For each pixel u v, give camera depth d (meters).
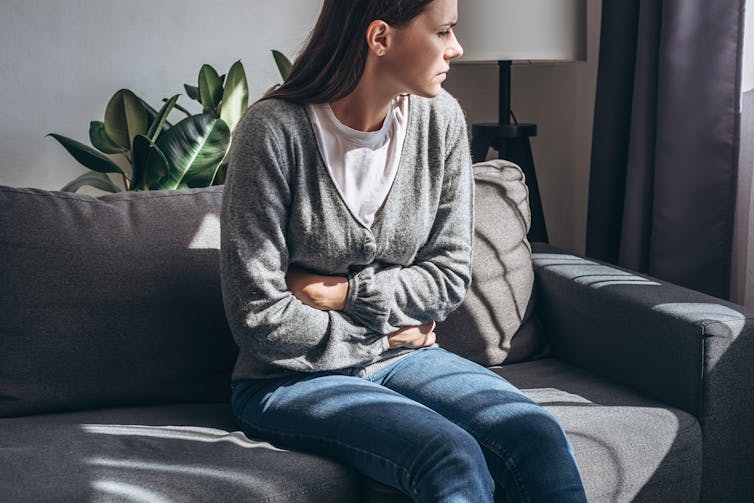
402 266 1.55
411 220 1.50
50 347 1.56
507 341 1.86
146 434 1.45
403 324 1.51
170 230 1.66
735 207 1.98
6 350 1.54
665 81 2.01
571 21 2.18
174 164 2.02
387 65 1.41
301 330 1.41
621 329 1.71
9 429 1.47
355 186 1.46
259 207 1.39
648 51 2.07
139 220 1.65
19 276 1.55
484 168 1.99
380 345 1.50
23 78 2.21
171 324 1.62
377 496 1.33
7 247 1.56
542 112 2.67
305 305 1.43
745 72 1.98
